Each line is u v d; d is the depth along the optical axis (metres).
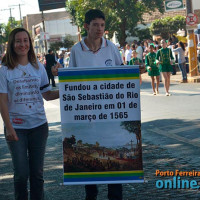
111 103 5.44
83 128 5.46
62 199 6.33
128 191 6.53
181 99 16.47
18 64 5.41
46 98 5.67
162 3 44.47
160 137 10.13
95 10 5.59
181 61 23.16
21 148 5.34
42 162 5.49
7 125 5.34
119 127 5.45
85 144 5.47
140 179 5.45
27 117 5.39
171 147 9.05
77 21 50.16
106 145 5.46
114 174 5.46
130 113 5.45
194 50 23.53
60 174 7.71
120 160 5.45
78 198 6.33
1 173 8.13
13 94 5.37
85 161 5.47
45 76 5.57
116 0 43.44
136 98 5.43
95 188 5.79
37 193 5.48
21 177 5.31
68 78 5.45
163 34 45.44
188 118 12.29
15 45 5.36
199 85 21.19
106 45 5.69
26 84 5.40
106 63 5.68
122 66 5.41
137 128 5.44
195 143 9.23
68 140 5.48
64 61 40.09
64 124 5.48
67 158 5.49
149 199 6.12
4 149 10.33
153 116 13.12
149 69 18.28
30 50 5.47
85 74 5.44
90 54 5.66
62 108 5.48
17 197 5.37
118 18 43.66
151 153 8.70
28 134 5.45
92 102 5.45
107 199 6.18
